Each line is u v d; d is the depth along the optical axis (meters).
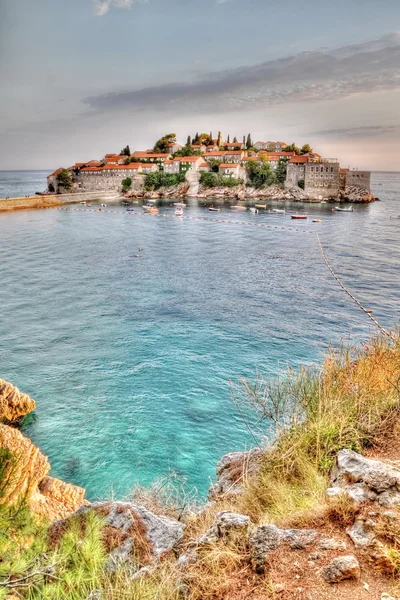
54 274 54.81
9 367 28.55
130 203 149.38
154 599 4.50
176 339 33.41
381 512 4.48
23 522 6.06
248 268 58.41
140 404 24.02
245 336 33.91
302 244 75.50
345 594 3.76
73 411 23.42
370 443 6.25
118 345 32.28
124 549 6.34
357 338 32.97
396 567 3.85
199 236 85.81
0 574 4.74
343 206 138.88
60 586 4.63
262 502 6.15
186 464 19.16
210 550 4.90
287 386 9.09
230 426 21.81
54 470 18.91
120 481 18.19
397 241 76.06
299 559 4.29
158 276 54.12
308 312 39.69
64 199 145.00
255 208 131.75
